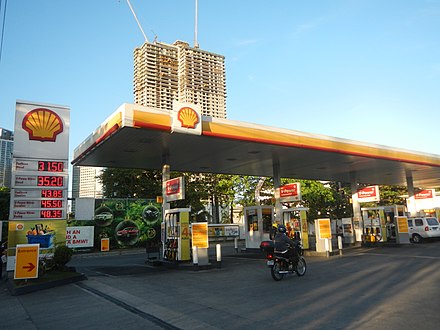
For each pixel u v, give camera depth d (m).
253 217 22.39
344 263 14.77
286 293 8.83
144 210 33.97
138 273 14.39
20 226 13.92
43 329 6.64
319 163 23.39
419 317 6.20
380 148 22.02
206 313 7.08
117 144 16.36
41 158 14.57
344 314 6.56
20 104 14.59
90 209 29.98
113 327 6.52
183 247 15.84
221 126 15.58
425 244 24.23
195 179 40.94
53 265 13.42
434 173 29.78
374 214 26.77
